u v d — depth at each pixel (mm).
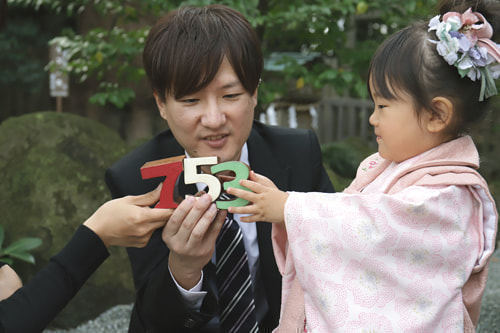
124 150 4238
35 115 4051
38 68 8922
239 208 1333
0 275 1491
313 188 1847
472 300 1410
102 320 3557
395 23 4410
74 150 3984
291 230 1349
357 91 4176
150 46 1496
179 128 1479
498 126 6754
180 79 1405
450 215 1338
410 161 1490
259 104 4234
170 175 1337
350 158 6277
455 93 1414
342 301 1310
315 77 4262
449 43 1367
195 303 1574
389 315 1303
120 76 4371
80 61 4363
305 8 3770
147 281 1661
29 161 3822
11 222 3623
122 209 1326
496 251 5062
